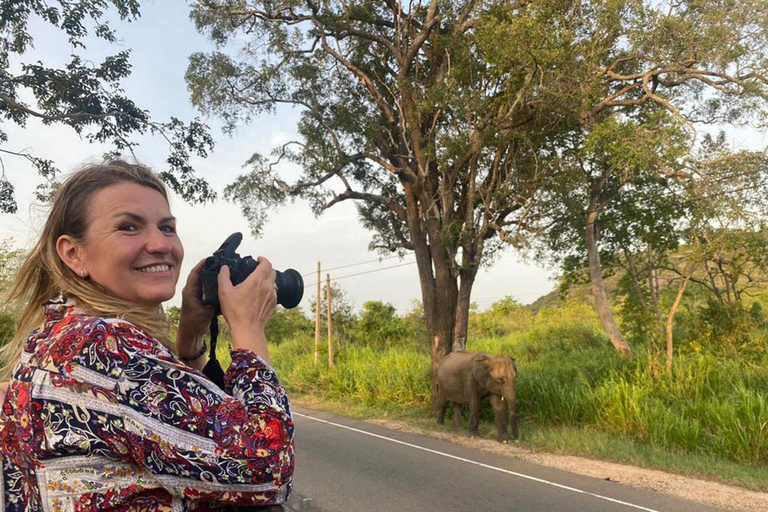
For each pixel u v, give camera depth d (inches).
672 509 258.8
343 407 601.3
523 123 475.8
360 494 288.5
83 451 45.3
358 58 596.4
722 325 575.5
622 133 395.9
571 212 495.8
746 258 544.4
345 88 593.3
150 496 46.4
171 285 55.2
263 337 55.1
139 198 54.4
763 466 332.8
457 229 521.0
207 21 561.6
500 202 517.7
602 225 581.6
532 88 440.1
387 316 1131.9
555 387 484.1
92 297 52.7
